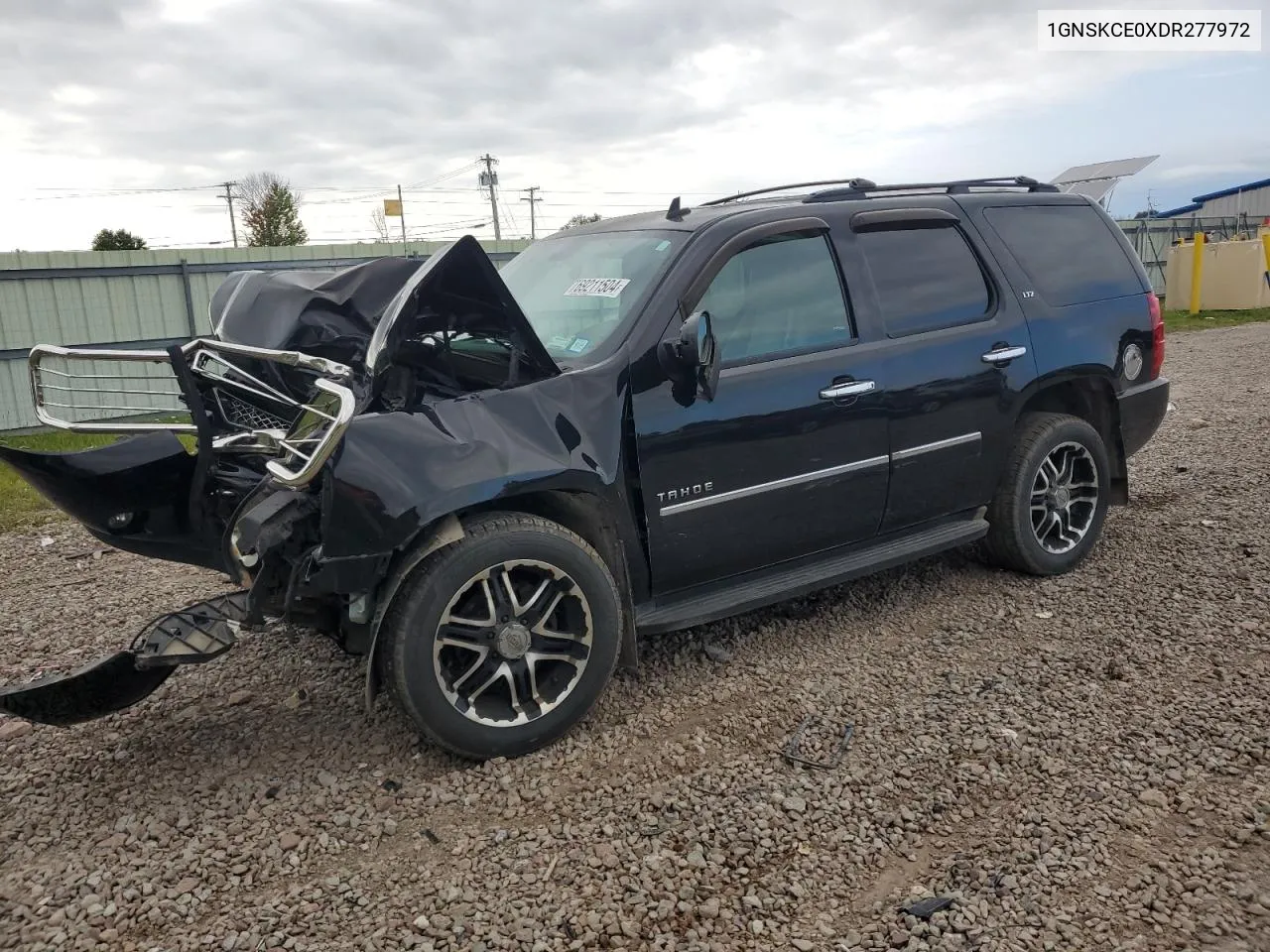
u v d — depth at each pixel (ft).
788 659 13.99
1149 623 14.67
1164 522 19.57
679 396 12.28
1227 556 17.28
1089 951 8.11
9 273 46.14
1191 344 53.06
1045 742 11.40
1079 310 16.49
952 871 9.16
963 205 15.92
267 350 11.87
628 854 9.61
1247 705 12.01
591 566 11.53
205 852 9.89
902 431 14.33
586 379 11.73
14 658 15.37
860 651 14.23
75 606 17.79
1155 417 17.67
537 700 11.57
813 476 13.52
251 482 12.43
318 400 10.71
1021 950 8.13
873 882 9.14
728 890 9.06
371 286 13.17
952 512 15.49
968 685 12.94
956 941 8.25
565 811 10.39
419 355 11.86
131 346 49.62
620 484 11.84
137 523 12.74
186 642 11.12
